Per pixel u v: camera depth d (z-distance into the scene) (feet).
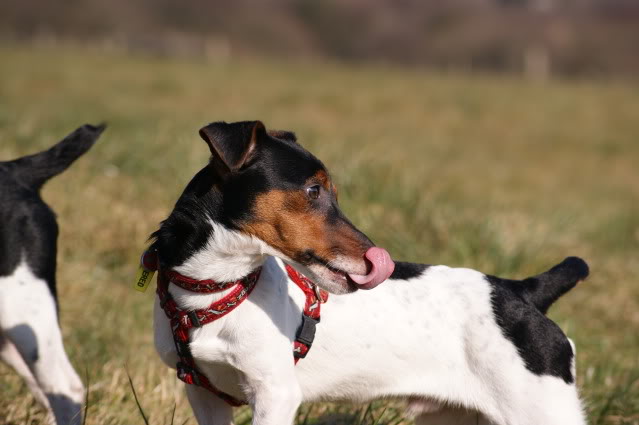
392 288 15.29
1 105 52.65
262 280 13.87
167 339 14.40
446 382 15.29
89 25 230.48
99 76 90.22
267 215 13.25
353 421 18.24
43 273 16.48
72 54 116.06
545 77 139.95
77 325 22.41
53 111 55.47
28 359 16.21
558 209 42.11
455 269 16.01
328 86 96.17
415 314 15.14
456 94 95.09
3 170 16.80
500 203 44.32
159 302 14.26
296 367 14.74
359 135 61.52
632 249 36.96
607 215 43.27
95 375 19.53
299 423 17.53
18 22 224.74
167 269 13.82
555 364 15.03
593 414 19.45
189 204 13.56
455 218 31.37
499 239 28.55
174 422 17.87
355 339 14.78
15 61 96.94
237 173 13.28
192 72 102.32
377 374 15.08
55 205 28.25
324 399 15.42
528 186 54.29
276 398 13.70
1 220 16.14
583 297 28.86
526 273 27.71
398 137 66.33
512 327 15.14
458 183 49.88
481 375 15.12
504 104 89.92
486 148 67.87
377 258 13.30
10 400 18.31
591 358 23.07
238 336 13.60
